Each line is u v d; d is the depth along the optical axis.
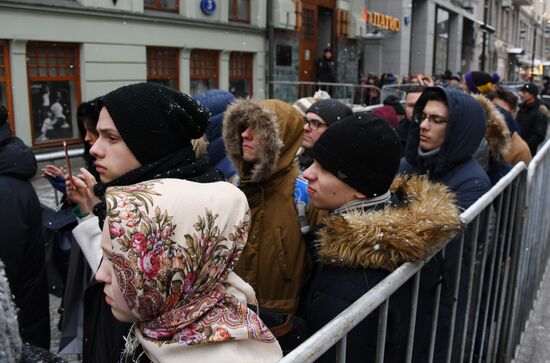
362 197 1.64
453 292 1.86
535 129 6.38
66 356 2.44
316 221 1.98
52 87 8.39
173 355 1.07
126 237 1.04
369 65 21.16
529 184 2.62
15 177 2.27
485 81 5.41
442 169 2.49
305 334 1.51
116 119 1.47
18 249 2.23
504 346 2.76
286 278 1.97
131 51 9.50
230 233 1.15
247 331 1.08
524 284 2.96
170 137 1.51
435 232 1.45
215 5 11.23
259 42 12.89
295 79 14.36
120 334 1.38
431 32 23.83
